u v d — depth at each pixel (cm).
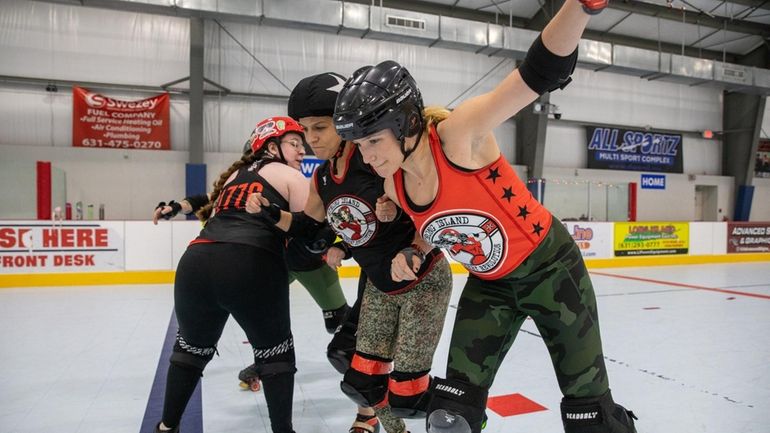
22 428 255
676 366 374
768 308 629
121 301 662
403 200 151
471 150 137
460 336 162
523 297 159
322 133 178
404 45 1409
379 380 198
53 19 1152
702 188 1795
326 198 190
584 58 1283
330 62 1345
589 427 154
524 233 150
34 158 1135
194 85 1179
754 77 1473
